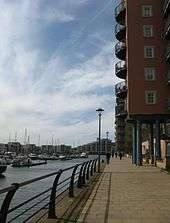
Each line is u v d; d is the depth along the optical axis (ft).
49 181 126.21
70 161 459.73
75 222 34.40
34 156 505.25
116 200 51.03
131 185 74.43
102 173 114.21
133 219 36.96
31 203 68.54
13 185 23.22
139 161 174.40
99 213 40.29
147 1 177.88
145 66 174.09
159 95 172.35
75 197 51.57
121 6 192.65
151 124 199.41
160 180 87.35
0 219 23.16
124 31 193.67
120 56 201.87
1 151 581.94
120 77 204.64
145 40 175.94
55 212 38.24
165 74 173.17
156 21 176.65
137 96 172.76
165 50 173.78
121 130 440.86
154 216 38.70
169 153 133.18
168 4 157.07
